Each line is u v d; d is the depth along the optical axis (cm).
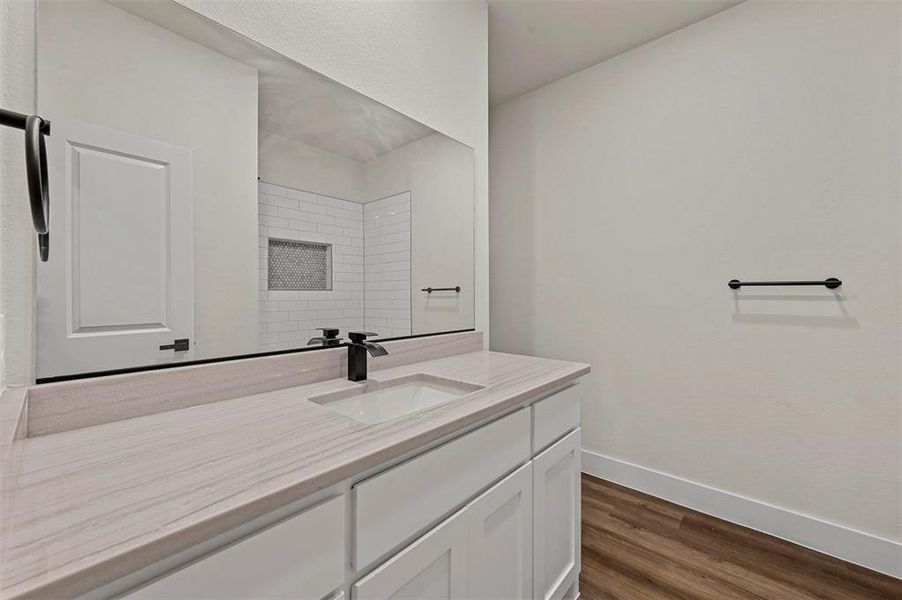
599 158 228
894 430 147
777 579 144
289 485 51
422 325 156
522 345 263
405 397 120
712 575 146
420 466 73
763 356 175
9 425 53
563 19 192
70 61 78
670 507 195
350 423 75
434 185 161
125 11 85
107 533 40
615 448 222
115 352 82
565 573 125
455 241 170
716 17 187
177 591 43
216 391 91
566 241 242
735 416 183
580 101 236
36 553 36
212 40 98
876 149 150
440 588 78
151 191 88
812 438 163
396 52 144
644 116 211
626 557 157
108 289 82
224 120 101
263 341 108
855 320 154
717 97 187
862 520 152
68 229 77
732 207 183
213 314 98
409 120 149
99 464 57
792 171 167
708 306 190
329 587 58
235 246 103
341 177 129
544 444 114
